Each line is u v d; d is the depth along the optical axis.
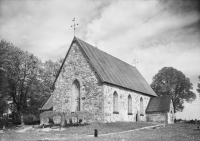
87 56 40.50
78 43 42.00
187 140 21.12
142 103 53.66
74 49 42.31
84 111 37.97
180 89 82.94
